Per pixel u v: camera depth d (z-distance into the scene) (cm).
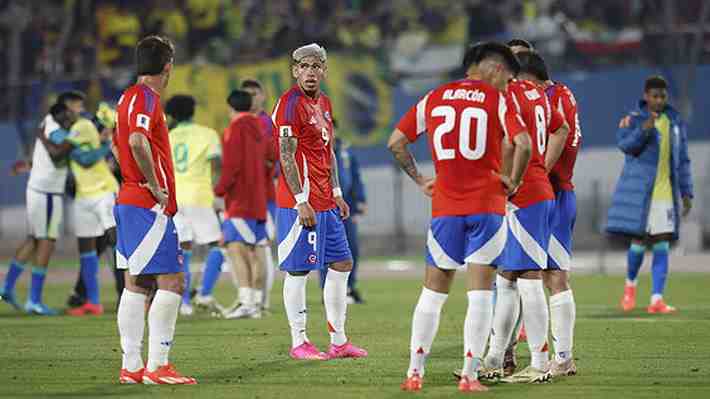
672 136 4491
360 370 2962
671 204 4509
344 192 5019
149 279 2789
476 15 8925
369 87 8569
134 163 2731
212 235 4625
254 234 4462
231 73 8544
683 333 3747
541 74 2894
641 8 8962
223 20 9225
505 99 2520
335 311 3256
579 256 8138
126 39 9344
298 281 3259
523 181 2712
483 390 2577
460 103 2523
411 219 8544
